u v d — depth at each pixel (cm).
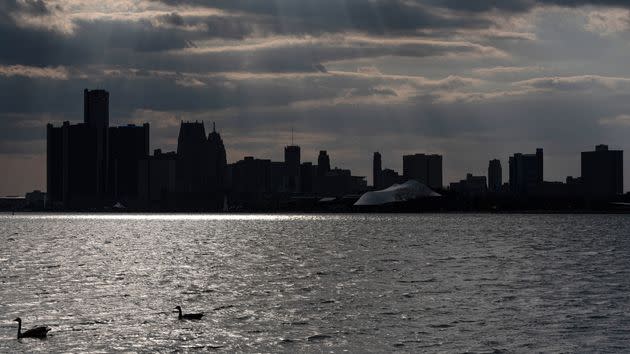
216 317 8794
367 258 17275
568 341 7519
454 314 8944
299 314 8975
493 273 13512
